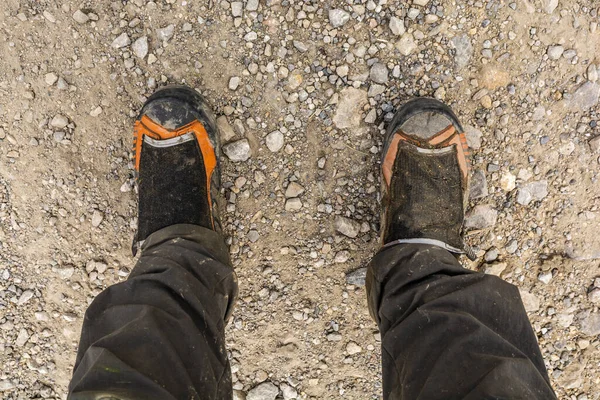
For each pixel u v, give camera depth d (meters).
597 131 1.38
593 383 1.52
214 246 1.26
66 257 1.47
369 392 1.53
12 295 1.50
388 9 1.32
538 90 1.37
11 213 1.45
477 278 1.06
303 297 1.47
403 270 1.17
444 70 1.36
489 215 1.42
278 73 1.36
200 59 1.36
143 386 0.82
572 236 1.43
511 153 1.39
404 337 1.03
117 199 1.43
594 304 1.46
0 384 1.56
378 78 1.36
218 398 1.04
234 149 1.39
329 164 1.41
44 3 1.33
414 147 1.33
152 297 1.00
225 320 1.24
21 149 1.41
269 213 1.43
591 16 1.33
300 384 1.52
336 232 1.43
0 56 1.36
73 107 1.38
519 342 1.01
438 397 0.88
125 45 1.35
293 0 1.32
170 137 1.33
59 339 1.53
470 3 1.32
